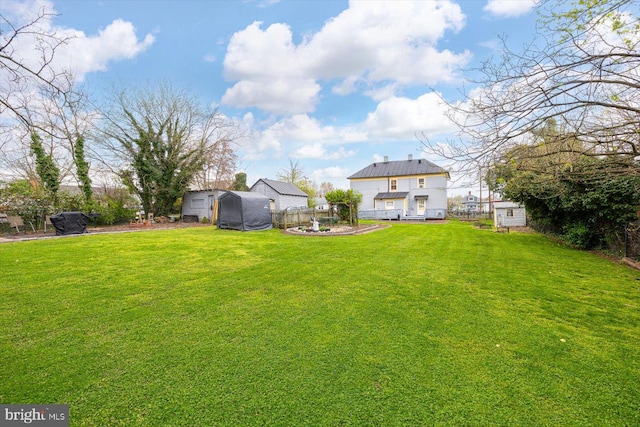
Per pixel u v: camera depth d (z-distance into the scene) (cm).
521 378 254
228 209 1544
